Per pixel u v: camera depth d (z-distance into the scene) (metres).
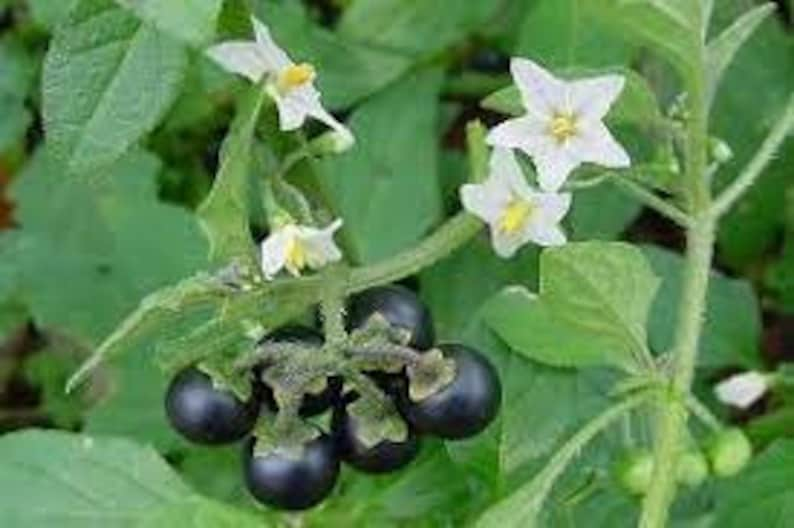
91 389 0.30
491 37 0.29
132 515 0.23
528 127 0.22
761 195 0.29
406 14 0.28
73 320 0.28
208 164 0.29
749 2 0.28
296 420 0.21
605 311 0.21
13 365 0.31
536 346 0.24
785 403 0.27
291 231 0.21
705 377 0.28
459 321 0.27
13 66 0.30
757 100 0.28
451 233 0.23
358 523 0.24
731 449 0.22
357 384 0.21
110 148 0.22
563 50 0.27
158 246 0.27
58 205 0.28
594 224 0.27
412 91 0.28
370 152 0.27
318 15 0.31
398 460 0.21
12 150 0.30
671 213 0.22
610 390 0.23
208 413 0.21
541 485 0.21
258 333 0.21
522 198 0.23
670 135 0.22
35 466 0.23
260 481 0.21
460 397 0.21
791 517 0.25
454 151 0.30
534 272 0.27
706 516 0.25
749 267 0.30
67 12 0.22
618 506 0.24
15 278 0.28
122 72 0.21
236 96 0.27
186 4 0.19
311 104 0.22
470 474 0.24
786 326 0.31
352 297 0.22
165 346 0.21
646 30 0.20
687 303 0.22
